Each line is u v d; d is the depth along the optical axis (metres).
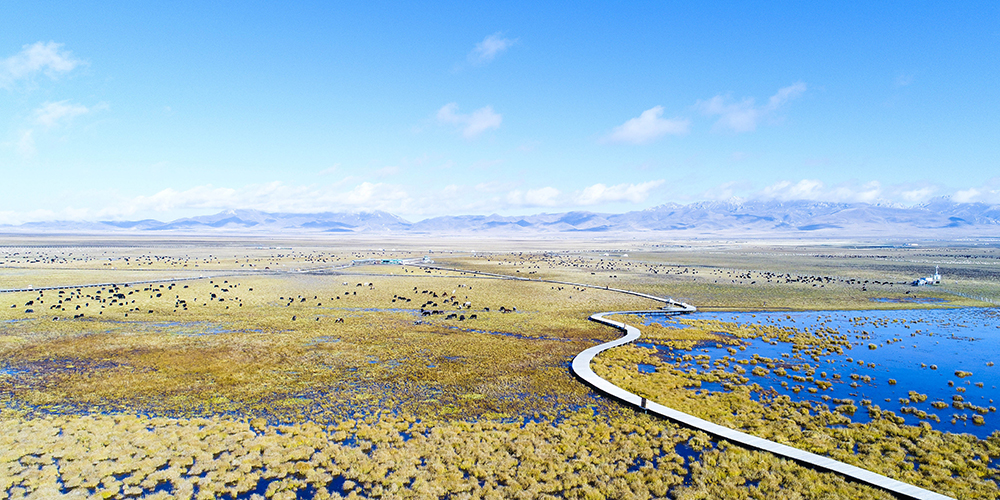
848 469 32.59
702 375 53.50
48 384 47.97
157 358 57.06
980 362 59.31
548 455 35.09
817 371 55.84
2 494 28.81
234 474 31.73
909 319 86.00
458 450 35.69
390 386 49.00
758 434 38.59
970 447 36.34
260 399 45.09
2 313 79.25
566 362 57.78
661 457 35.09
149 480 30.62
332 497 29.70
